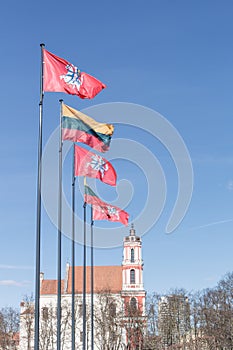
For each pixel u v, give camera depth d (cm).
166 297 15812
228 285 14450
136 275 18062
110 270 19238
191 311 15238
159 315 15500
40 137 4394
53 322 16712
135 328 15438
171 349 14850
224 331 13662
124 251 18450
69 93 4706
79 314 17088
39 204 4181
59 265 5047
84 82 4809
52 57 4681
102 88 4947
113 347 15100
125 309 16238
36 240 4103
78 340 16738
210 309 14375
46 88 4600
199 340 14462
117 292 18050
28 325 16125
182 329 15212
